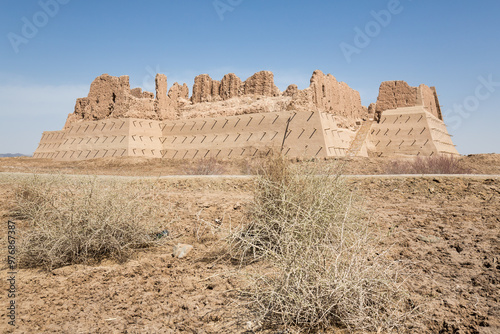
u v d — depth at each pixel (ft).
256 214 17.74
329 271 11.24
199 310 12.08
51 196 23.00
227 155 143.64
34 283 14.89
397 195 32.86
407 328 10.48
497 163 104.27
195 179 43.88
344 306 10.54
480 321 10.50
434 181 35.58
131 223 19.21
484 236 18.66
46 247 17.08
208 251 18.83
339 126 157.99
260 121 140.15
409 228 20.92
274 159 19.42
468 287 13.03
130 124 157.17
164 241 20.85
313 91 148.05
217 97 208.85
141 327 11.03
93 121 172.45
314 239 12.96
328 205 16.47
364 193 33.78
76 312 12.12
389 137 163.63
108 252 18.79
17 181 34.01
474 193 31.24
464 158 112.98
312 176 17.88
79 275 15.62
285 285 10.96
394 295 12.15
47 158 188.55
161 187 40.55
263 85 202.80
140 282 14.88
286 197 16.75
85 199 18.37
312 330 10.48
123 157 147.13
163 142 166.30
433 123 167.84
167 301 12.92
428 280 13.83
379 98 179.93
